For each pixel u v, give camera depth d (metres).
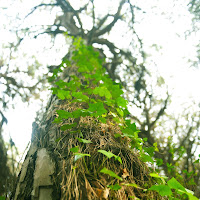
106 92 1.31
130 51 4.19
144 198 1.06
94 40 4.09
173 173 2.47
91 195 0.92
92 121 1.39
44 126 1.57
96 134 1.29
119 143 1.29
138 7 3.96
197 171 3.03
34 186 1.13
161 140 3.58
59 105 1.69
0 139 3.27
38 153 1.33
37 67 4.04
